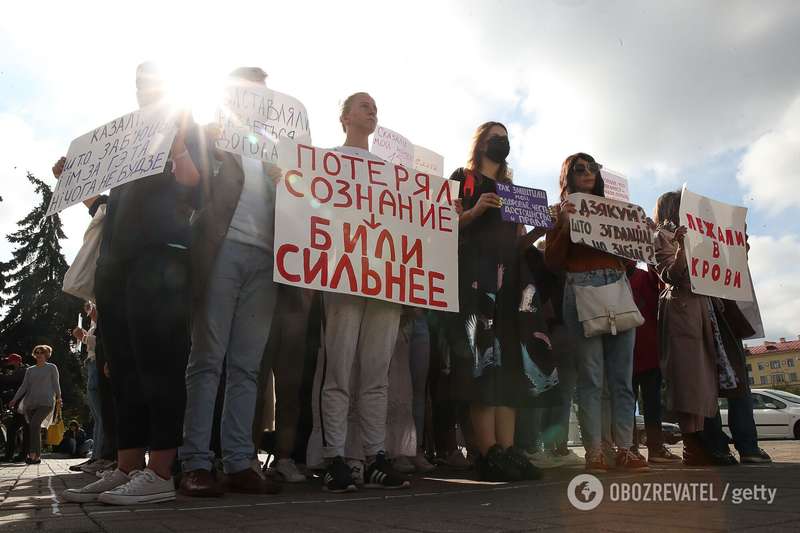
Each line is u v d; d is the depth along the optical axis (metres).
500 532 1.63
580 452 7.29
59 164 2.97
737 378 4.19
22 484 3.78
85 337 6.25
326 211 3.19
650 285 4.81
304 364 3.76
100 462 5.15
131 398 2.65
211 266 2.85
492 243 3.59
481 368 3.33
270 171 3.06
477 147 3.91
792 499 2.21
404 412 3.90
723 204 4.45
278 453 3.67
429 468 4.23
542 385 3.41
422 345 4.30
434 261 3.45
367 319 3.23
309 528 1.73
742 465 4.00
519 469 3.29
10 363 9.98
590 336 3.70
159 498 2.41
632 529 1.65
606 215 3.82
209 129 2.96
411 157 4.78
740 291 4.32
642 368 4.74
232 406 2.94
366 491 2.88
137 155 2.63
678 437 13.84
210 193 2.88
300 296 3.29
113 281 2.65
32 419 8.08
